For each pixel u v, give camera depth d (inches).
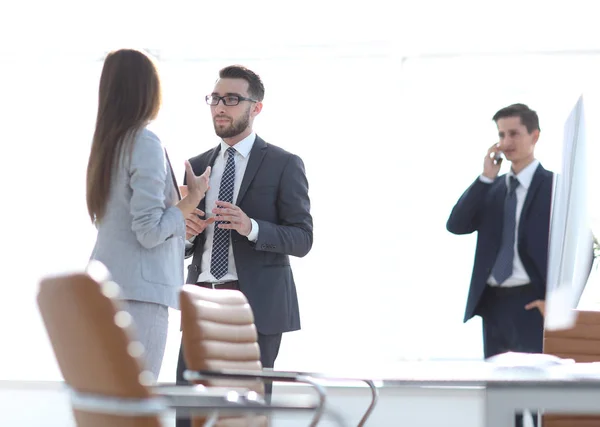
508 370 88.1
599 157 245.0
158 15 269.6
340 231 261.3
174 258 139.3
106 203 133.6
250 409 80.1
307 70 264.2
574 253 85.5
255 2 265.7
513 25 256.1
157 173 133.3
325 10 263.0
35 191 273.4
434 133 260.4
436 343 257.4
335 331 259.3
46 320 72.5
